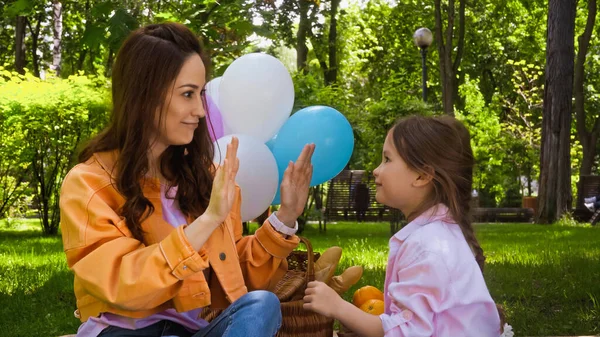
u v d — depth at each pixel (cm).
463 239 260
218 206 213
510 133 2536
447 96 2012
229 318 223
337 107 1155
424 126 269
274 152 413
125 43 235
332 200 1806
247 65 402
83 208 221
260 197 388
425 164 264
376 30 2956
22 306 546
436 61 2905
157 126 233
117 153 236
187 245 210
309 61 2627
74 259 220
